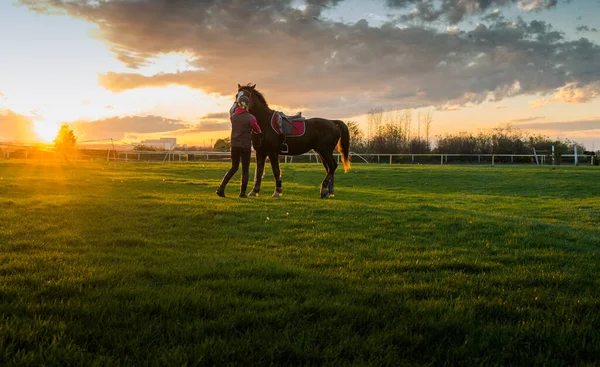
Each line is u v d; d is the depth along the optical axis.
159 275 4.19
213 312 3.25
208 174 24.80
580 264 5.24
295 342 2.77
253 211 8.63
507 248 6.13
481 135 46.47
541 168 30.83
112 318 3.04
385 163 41.78
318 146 12.80
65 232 6.29
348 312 3.30
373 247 5.98
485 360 2.67
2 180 15.73
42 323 2.87
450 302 3.65
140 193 13.12
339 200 12.20
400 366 2.58
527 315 3.44
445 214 8.96
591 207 13.13
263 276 4.34
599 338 2.99
